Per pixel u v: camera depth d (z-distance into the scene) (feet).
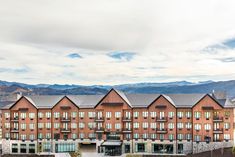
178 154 361.71
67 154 372.99
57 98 408.46
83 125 389.60
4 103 456.45
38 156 359.66
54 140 389.80
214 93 390.63
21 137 392.88
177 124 372.58
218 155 337.93
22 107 394.52
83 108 389.80
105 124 384.47
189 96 387.34
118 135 381.60
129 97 397.80
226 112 366.02
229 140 363.97
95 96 405.80
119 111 382.42
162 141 373.81
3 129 397.60
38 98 408.46
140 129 379.35
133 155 347.77
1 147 410.52
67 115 391.45
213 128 366.43
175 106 373.81
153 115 377.30
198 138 367.86
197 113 369.50
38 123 392.68
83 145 401.90
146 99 390.63
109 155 361.51
